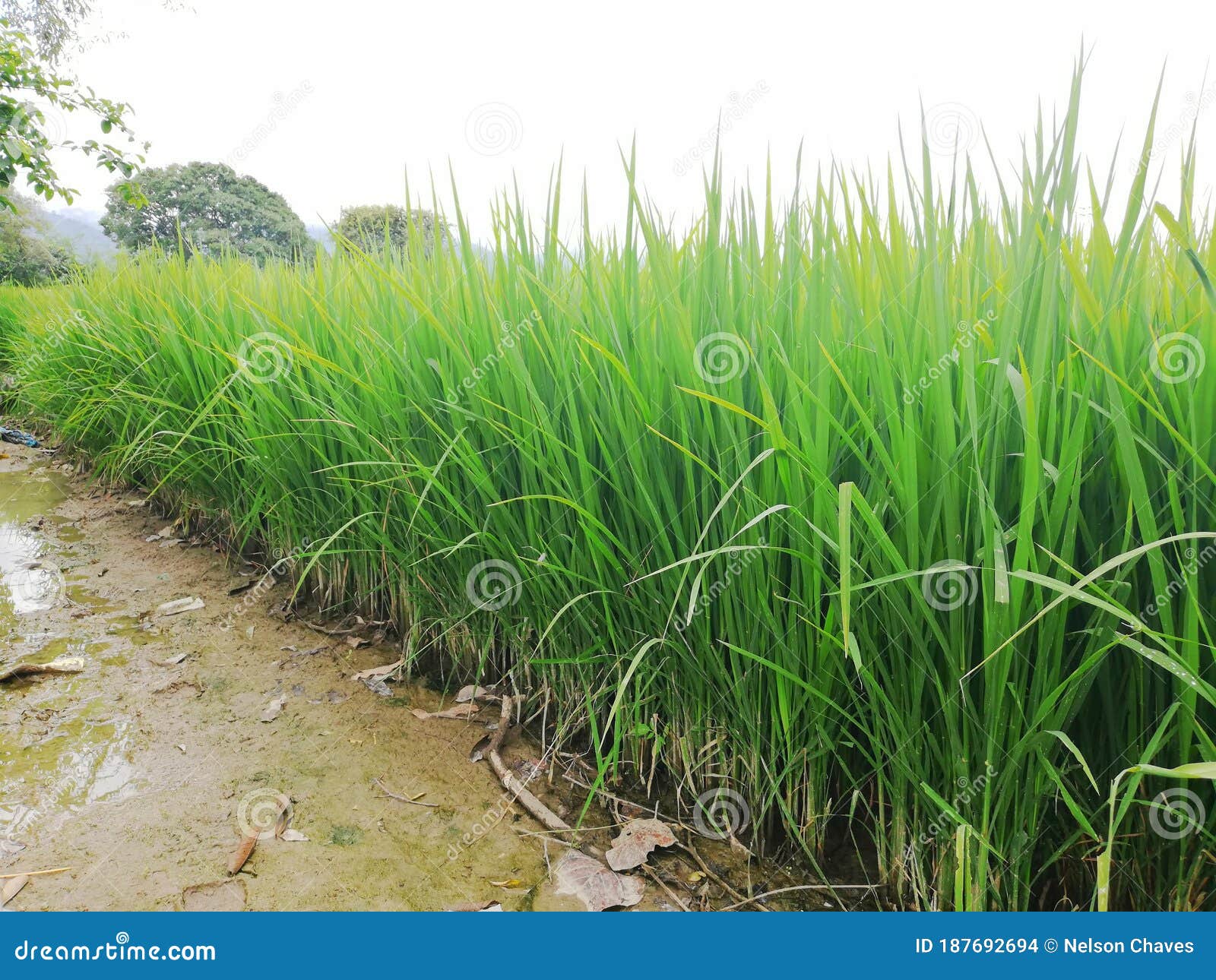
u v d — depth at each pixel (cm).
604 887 143
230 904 136
